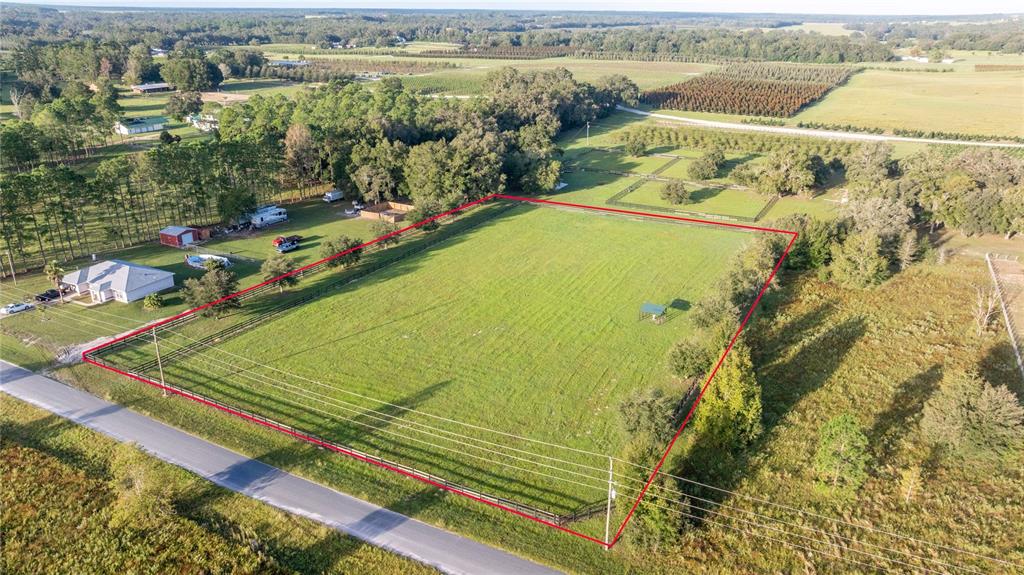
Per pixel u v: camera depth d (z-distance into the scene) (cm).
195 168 11056
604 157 17138
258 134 12581
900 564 4462
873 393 6419
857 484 5003
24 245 9412
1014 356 7050
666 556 4497
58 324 7681
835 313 8144
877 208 9850
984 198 10394
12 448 5484
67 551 4547
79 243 10119
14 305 8012
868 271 8694
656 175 15275
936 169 11600
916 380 6625
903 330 7675
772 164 13162
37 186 9062
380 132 13738
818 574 4372
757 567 4425
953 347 7269
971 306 8250
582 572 4356
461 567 4381
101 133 15950
